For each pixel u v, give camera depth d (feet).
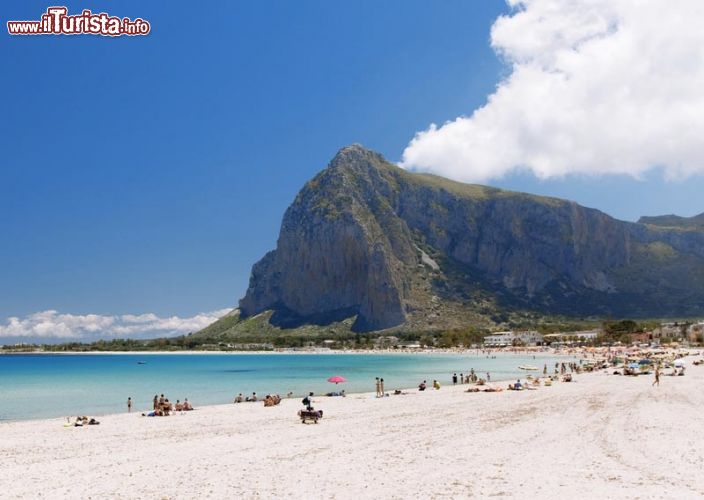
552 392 203.92
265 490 66.85
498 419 130.41
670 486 64.85
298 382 348.18
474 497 61.72
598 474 71.31
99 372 544.62
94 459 89.10
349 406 175.01
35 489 68.90
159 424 138.62
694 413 134.21
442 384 299.17
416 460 82.84
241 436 112.78
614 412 137.28
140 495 65.51
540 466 76.79
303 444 100.37
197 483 70.90
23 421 154.10
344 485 68.44
